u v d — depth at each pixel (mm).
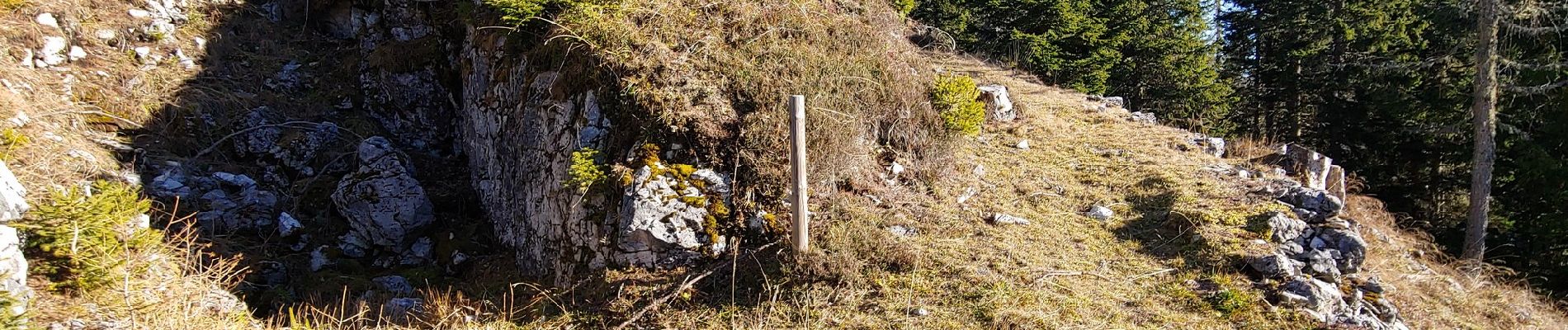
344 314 5762
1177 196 7203
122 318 4816
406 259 6961
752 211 5805
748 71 6398
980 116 7793
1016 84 12000
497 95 7301
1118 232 6621
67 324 4656
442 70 8719
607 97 6152
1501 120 13664
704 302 5336
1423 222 14344
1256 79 19188
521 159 6805
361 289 6254
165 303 5051
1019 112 9742
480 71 7613
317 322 5402
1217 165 8344
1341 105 16891
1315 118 18109
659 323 5160
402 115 8789
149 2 8898
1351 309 5574
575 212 5957
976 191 7113
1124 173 7914
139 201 6398
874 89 7031
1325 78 16922
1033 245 6160
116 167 6895
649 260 5598
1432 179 16156
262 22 9617
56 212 5086
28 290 4684
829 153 6227
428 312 5574
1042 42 15047
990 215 6621
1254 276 5844
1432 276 7379
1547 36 12602
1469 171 15695
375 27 9203
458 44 8523
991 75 12391
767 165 5914
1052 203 7125
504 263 6797
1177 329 5156
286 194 7520
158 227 6406
